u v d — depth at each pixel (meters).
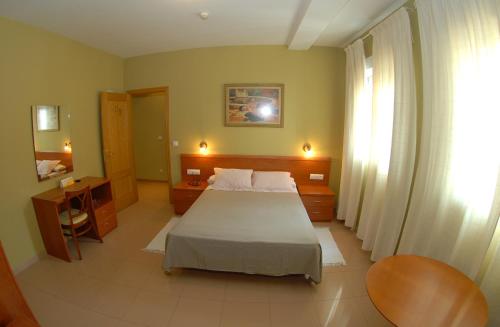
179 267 2.38
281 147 4.03
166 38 3.37
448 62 1.77
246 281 2.37
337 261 2.70
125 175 4.18
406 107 2.24
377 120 2.71
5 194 2.42
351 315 1.99
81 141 3.39
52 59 2.91
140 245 3.01
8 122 2.43
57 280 2.38
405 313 1.23
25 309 1.51
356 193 3.32
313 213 3.68
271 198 3.25
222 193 3.46
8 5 2.23
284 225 2.48
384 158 2.59
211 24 2.91
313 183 4.00
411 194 2.30
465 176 1.68
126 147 4.18
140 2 2.33
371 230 2.76
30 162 2.65
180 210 3.87
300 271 2.22
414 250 2.03
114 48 3.68
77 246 2.71
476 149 1.60
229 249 2.25
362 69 3.05
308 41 3.29
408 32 2.16
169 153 4.29
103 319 1.94
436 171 1.87
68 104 3.15
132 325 1.89
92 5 2.34
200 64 3.94
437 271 1.52
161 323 1.91
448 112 1.79
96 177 3.45
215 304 2.10
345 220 3.56
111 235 3.25
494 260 1.48
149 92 4.19
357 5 2.43
